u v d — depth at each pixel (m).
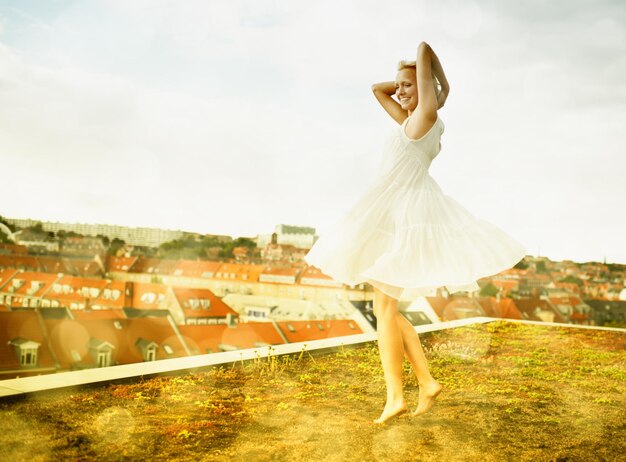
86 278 63.84
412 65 2.88
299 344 4.91
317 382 3.76
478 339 6.29
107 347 45.62
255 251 77.81
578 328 7.66
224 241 77.12
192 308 62.97
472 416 3.07
